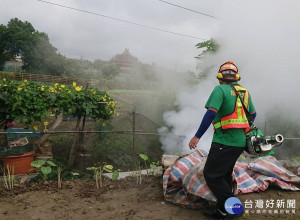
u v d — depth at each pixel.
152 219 2.93
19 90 5.31
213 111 2.69
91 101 6.43
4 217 2.95
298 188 3.67
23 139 5.33
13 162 4.92
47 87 5.95
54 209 3.17
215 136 2.86
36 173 5.07
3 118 5.36
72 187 3.95
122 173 5.06
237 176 3.64
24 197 3.52
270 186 3.77
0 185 4.00
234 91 2.84
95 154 7.46
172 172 3.43
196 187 3.07
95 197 3.57
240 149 2.81
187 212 3.08
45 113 5.54
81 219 2.95
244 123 2.80
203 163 3.30
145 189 3.81
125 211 3.12
